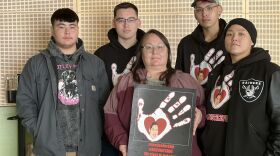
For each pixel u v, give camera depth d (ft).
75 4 10.46
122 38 8.19
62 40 7.28
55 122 7.04
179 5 10.02
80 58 7.44
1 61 10.83
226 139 5.98
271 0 9.66
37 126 7.07
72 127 7.13
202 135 6.51
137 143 6.28
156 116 6.30
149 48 6.66
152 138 6.27
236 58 6.31
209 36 8.20
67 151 7.11
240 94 5.99
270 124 5.93
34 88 7.26
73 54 7.39
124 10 7.98
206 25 7.98
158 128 6.28
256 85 5.86
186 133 6.21
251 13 9.84
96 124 7.47
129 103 6.61
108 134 6.79
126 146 6.45
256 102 5.80
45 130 7.03
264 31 9.80
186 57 8.29
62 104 7.12
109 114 6.84
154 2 10.17
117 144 6.54
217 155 6.22
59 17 7.27
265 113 5.87
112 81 8.09
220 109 6.24
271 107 5.74
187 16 10.00
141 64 6.95
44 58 7.34
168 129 6.25
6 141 10.76
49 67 7.18
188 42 8.32
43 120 7.04
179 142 6.21
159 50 6.63
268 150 5.89
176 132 6.23
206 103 6.65
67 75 7.23
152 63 6.65
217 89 6.42
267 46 9.82
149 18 10.24
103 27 10.38
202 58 8.05
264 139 5.96
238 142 5.87
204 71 7.97
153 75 6.81
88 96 7.36
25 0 10.56
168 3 10.09
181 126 6.24
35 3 10.53
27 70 7.32
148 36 6.75
